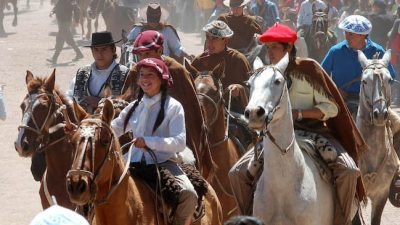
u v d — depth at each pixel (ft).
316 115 33.91
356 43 44.50
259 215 32.86
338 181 34.04
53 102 36.52
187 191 30.89
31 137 36.14
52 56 119.65
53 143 35.86
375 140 42.29
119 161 28.94
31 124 36.11
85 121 28.14
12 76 104.63
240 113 46.29
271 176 32.48
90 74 39.37
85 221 17.46
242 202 35.32
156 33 38.17
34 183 60.64
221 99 42.55
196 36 146.00
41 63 114.11
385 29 91.61
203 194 32.48
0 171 63.77
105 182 28.50
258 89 30.86
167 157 31.73
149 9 54.70
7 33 146.20
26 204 55.06
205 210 33.81
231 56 46.68
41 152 37.65
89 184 27.27
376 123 41.47
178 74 38.14
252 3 84.99
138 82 31.63
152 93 31.19
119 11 117.91
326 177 33.99
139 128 31.30
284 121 31.86
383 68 42.06
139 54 38.09
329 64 44.98
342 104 34.68
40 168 39.88
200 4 138.82
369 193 43.39
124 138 33.73
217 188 42.34
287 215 32.55
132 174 31.12
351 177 33.86
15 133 76.59
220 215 35.58
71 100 37.09
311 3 96.84
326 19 77.71
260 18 78.02
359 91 44.50
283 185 32.37
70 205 35.35
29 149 36.22
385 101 41.57
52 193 35.78
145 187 30.71
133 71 37.52
